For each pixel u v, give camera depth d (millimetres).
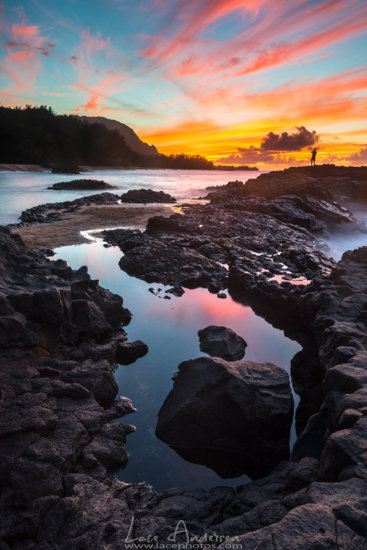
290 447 7367
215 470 6906
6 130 129750
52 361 9070
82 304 10867
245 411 7094
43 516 5262
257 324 13297
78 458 6609
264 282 15742
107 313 12094
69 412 7441
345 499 3730
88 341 10711
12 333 8672
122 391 9117
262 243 23219
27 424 6488
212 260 20000
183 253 20016
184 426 7391
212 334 11562
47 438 6625
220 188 61469
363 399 5453
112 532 4848
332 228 31766
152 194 47125
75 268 18281
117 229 26422
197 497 5734
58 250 21469
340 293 11453
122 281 17062
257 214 30938
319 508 3621
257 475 6867
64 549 4707
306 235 27250
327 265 19484
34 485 5660
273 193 39312
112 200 44500
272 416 7062
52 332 9812
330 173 53188
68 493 5797
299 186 38969
